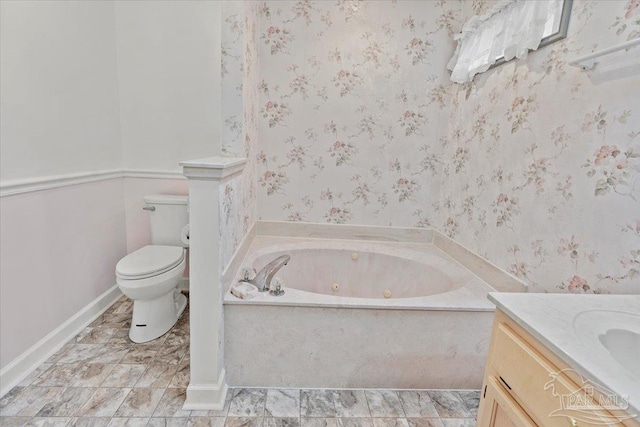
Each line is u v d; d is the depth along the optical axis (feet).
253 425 4.34
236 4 5.18
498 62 5.48
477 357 4.99
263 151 7.33
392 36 6.98
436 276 6.48
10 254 4.77
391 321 4.83
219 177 4.16
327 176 7.48
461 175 6.64
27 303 5.10
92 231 6.68
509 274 5.03
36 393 4.69
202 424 4.32
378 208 7.65
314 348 4.91
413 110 7.25
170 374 5.20
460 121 6.75
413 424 4.49
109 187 7.22
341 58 7.02
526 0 4.54
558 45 4.19
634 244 3.19
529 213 4.66
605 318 2.58
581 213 3.80
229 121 5.46
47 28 5.37
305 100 7.14
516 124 4.99
